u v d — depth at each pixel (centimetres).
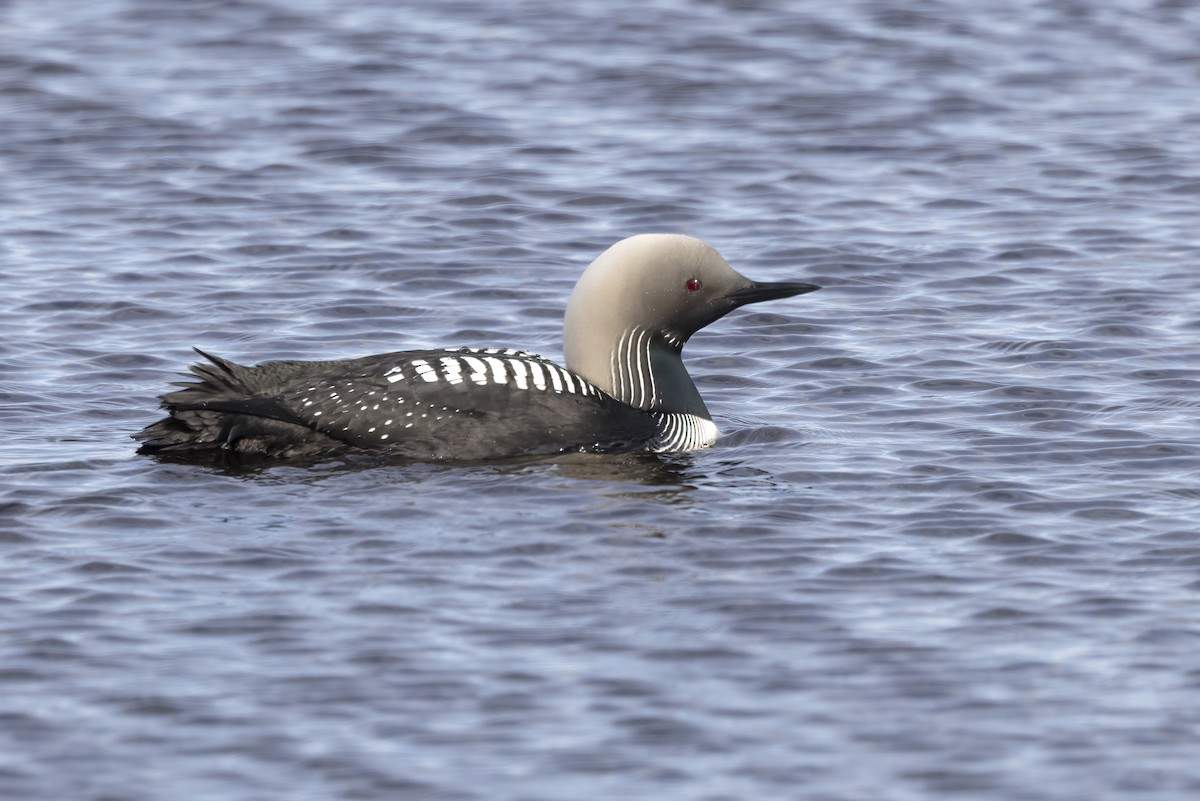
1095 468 1321
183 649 1015
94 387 1499
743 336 1675
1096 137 2242
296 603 1073
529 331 1677
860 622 1058
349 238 1912
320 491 1245
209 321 1680
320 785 884
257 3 2700
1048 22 2673
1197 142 2220
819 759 910
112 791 878
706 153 2186
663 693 973
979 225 1972
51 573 1109
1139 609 1072
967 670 999
